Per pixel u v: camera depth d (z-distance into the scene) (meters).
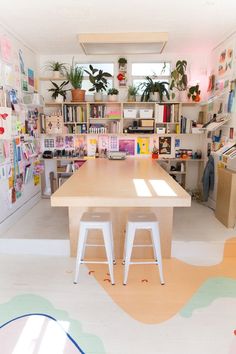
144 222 2.33
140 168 3.58
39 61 4.75
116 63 4.75
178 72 4.44
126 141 4.98
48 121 4.75
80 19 3.18
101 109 4.69
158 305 2.18
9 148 3.48
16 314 2.07
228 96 3.72
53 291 2.35
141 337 1.86
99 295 2.30
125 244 2.61
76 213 2.81
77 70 4.56
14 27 3.42
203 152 4.83
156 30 3.56
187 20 3.22
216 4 2.79
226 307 2.17
